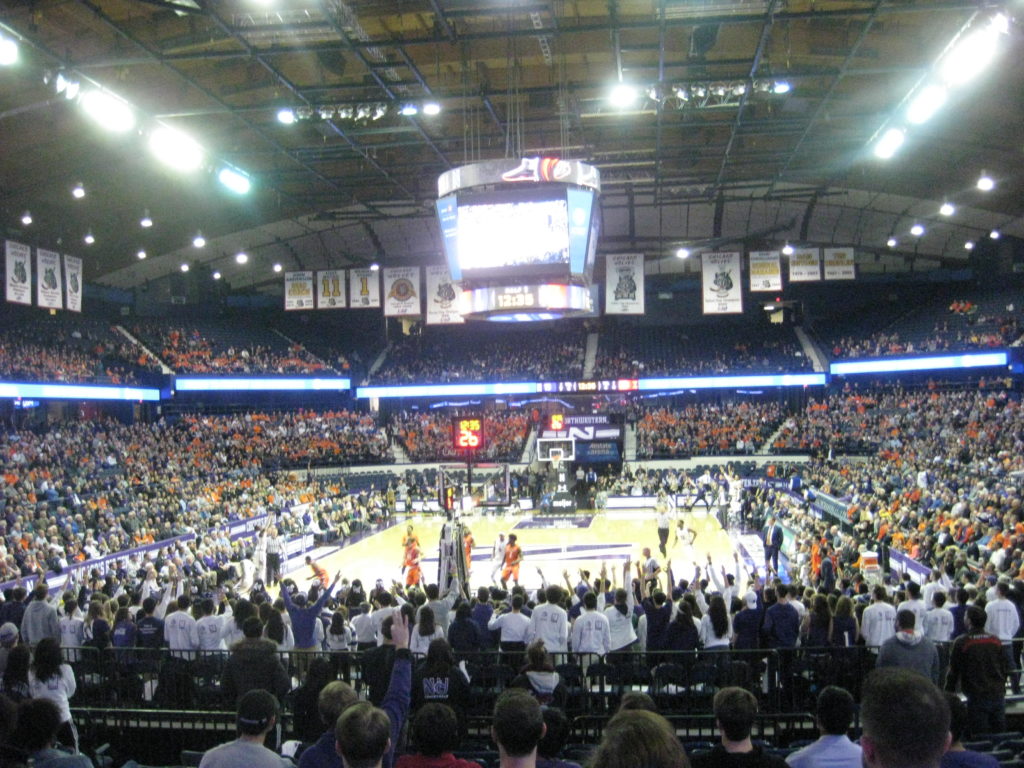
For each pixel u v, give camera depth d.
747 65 25.78
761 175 39.12
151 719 10.10
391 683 4.78
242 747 4.46
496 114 28.31
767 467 44.00
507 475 32.44
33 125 27.23
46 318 45.53
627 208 45.78
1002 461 31.73
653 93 25.50
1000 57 23.94
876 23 22.86
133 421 48.31
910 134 31.53
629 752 2.40
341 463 48.53
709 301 35.66
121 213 38.59
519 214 21.17
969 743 7.09
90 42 21.48
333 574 28.50
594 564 28.36
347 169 35.25
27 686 7.54
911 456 38.47
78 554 23.78
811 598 12.70
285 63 24.36
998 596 11.38
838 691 4.96
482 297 21.58
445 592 17.28
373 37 21.50
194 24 20.88
